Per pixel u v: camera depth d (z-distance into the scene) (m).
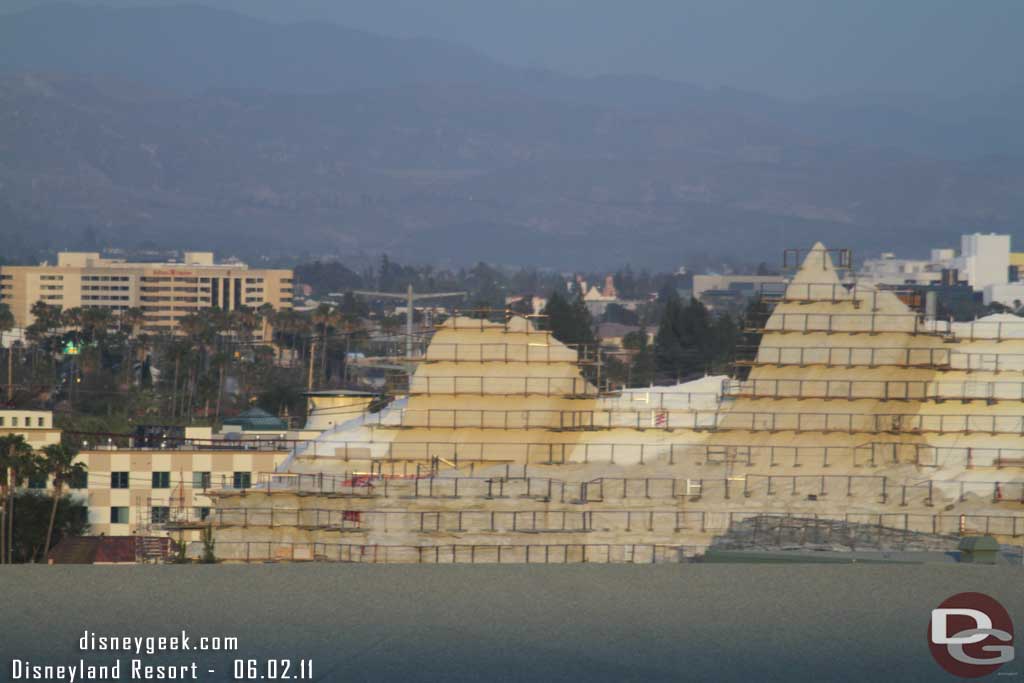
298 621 42.91
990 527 100.44
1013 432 105.56
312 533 100.81
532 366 108.88
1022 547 90.19
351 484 103.81
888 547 95.88
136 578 45.81
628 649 41.31
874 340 108.12
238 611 43.44
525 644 41.34
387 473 106.12
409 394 108.88
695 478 104.19
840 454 105.25
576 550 100.56
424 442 107.38
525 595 45.16
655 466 105.31
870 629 42.81
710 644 41.12
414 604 44.31
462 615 43.56
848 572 47.94
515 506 101.50
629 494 103.31
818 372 107.81
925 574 46.78
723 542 98.25
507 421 107.62
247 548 100.81
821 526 97.88
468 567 48.03
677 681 39.38
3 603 43.38
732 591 45.22
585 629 42.22
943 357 107.44
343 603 43.97
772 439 106.12
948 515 101.44
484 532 100.62
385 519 101.00
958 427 106.06
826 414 106.62
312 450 108.00
